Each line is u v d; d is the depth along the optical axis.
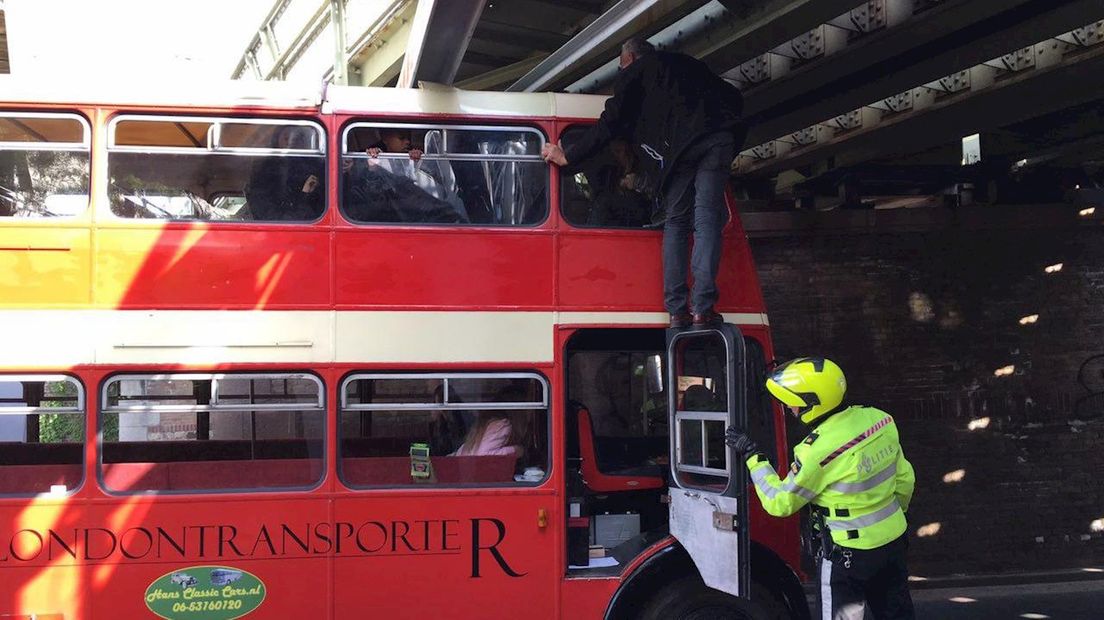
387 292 5.87
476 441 5.98
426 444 5.94
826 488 5.00
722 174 5.77
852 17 6.93
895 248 10.46
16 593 5.48
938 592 9.80
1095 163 10.66
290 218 5.87
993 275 10.49
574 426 6.59
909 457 10.29
